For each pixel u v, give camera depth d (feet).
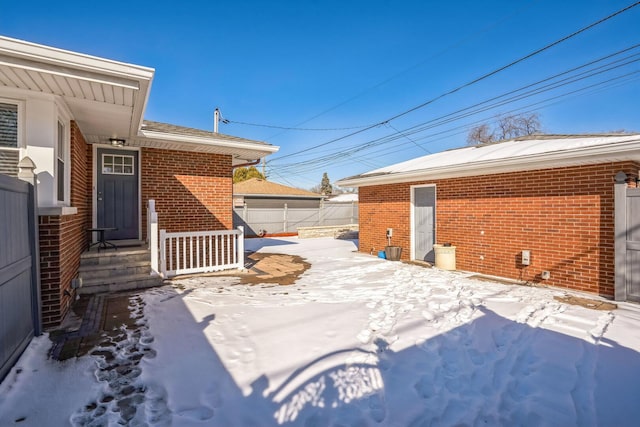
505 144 33.50
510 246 24.12
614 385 9.57
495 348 11.98
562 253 21.24
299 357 10.91
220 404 8.38
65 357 10.66
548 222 21.98
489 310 16.11
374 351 11.46
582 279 20.24
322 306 16.61
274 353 11.19
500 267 24.73
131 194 26.13
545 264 22.08
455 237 28.17
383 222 36.19
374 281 22.88
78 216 19.38
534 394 9.17
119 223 25.63
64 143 16.92
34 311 12.03
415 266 28.96
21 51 11.01
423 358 11.13
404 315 15.29
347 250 41.16
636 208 17.62
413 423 7.88
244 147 27.14
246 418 7.86
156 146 25.84
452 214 28.43
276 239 56.75
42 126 14.08
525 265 23.13
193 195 28.14
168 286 20.11
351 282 22.53
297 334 12.87
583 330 13.61
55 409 8.04
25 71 11.84
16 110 13.91
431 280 23.16
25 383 9.09
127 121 18.89
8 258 9.75
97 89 13.85
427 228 31.65
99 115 17.71
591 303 17.48
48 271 13.17
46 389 8.84
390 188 35.32
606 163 19.31
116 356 10.80
